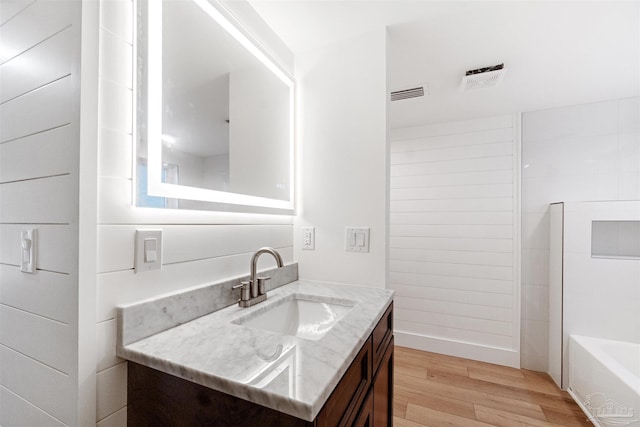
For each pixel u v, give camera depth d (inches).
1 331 32.1
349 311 39.6
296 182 60.0
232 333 29.9
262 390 19.8
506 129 95.7
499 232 95.8
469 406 70.6
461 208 101.0
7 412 31.0
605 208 76.5
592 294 77.2
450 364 92.7
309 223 58.6
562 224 80.8
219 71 41.0
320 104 58.4
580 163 87.4
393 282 109.6
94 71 25.4
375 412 36.5
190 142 35.8
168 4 33.1
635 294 73.9
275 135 53.9
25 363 29.1
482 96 81.7
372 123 53.9
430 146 105.9
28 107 29.3
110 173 26.6
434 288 103.8
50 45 27.2
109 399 26.0
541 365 88.9
